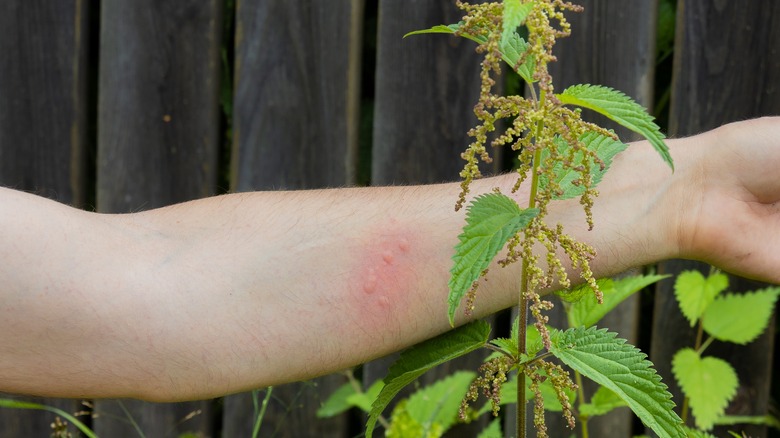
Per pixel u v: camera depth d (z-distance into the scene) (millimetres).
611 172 983
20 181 1390
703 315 1233
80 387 921
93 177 1440
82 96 1383
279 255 947
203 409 1373
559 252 962
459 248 860
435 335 958
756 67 1251
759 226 985
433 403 1208
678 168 983
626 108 856
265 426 1367
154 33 1357
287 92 1338
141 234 946
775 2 1243
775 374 1338
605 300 1087
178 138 1364
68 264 914
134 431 1379
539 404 900
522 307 904
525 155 875
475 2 1288
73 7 1368
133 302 920
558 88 1285
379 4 1312
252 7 1337
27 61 1378
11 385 916
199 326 928
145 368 924
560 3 853
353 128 1331
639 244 976
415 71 1311
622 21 1266
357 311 946
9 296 902
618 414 1301
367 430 935
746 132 982
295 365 945
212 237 950
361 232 958
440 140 1311
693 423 1297
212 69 1354
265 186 1350
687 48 1264
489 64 850
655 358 1305
